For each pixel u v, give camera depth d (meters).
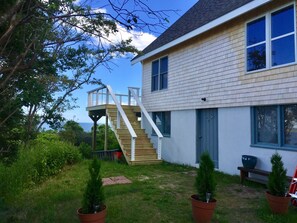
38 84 4.67
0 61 3.45
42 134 11.79
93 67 9.68
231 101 8.55
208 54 9.67
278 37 7.06
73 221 4.46
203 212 4.27
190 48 10.71
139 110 14.12
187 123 10.78
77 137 18.34
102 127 21.28
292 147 6.70
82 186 6.89
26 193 6.33
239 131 8.23
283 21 6.98
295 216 4.68
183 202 5.52
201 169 4.54
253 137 7.76
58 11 3.29
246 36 8.05
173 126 11.64
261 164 7.41
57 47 4.26
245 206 5.36
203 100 9.81
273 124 7.25
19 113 4.48
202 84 9.95
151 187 6.78
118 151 12.98
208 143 9.73
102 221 3.85
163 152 12.23
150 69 13.77
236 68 8.40
